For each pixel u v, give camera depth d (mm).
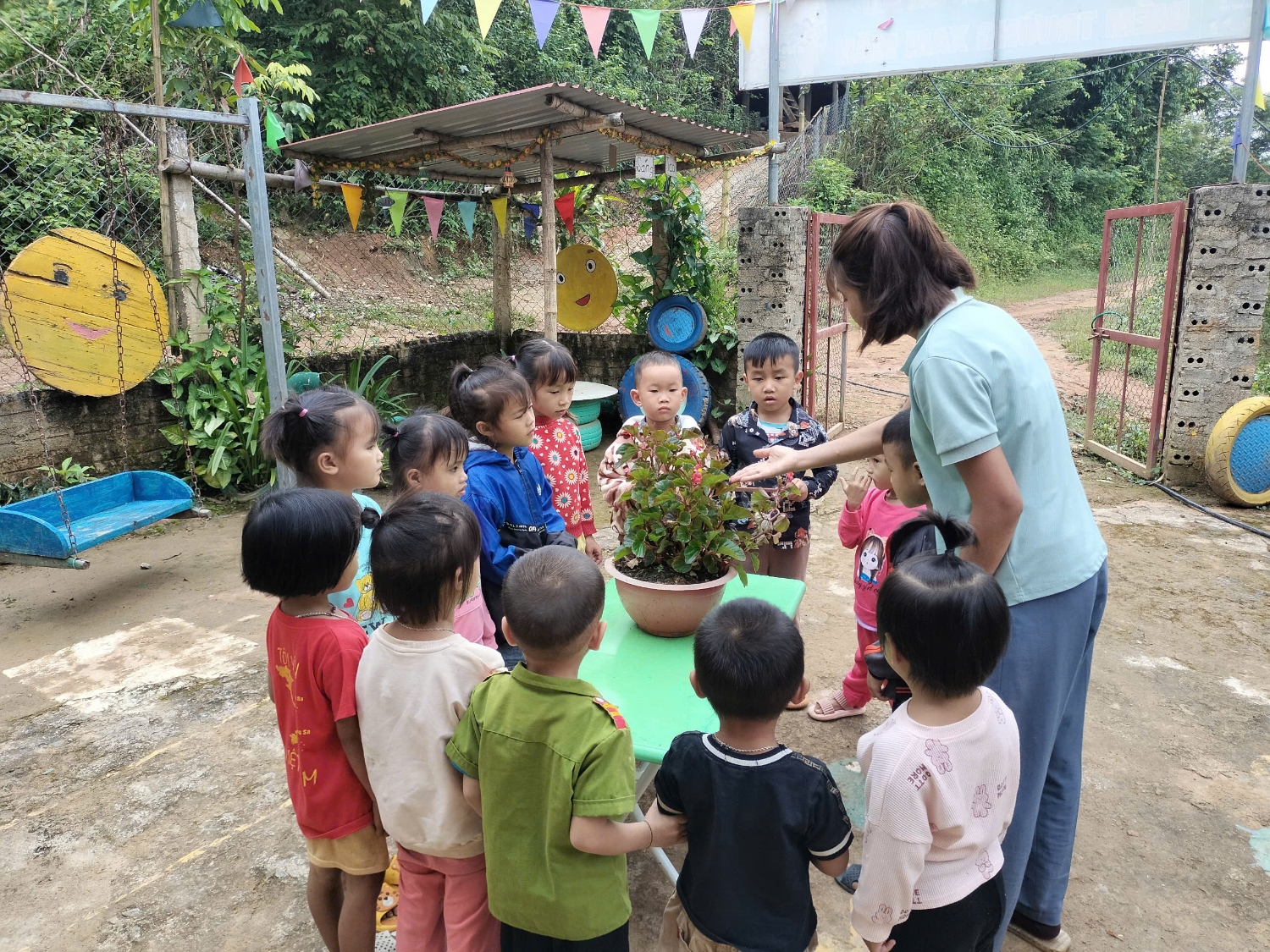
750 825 1361
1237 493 4918
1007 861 1759
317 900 1776
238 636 3555
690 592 1940
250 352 5453
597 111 4867
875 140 17906
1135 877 2162
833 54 6219
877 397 8211
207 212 6035
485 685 1506
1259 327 5016
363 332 8242
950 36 5875
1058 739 1881
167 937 2000
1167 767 2609
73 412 4926
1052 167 21984
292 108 7082
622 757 1373
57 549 3586
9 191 6258
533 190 6609
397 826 1566
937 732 1405
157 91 5445
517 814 1435
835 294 1769
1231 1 5172
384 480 5672
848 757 2670
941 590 1357
